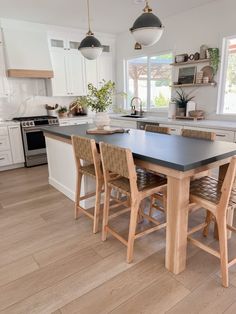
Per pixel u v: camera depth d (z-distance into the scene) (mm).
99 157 2248
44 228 2512
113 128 2988
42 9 3881
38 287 1737
